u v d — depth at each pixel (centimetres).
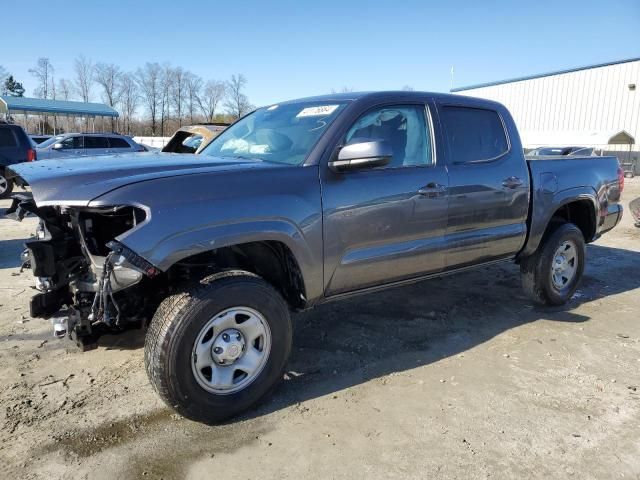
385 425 305
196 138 918
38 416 307
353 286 363
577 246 515
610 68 3725
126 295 307
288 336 322
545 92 4131
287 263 334
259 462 270
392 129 380
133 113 6625
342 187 339
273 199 308
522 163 459
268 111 434
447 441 290
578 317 493
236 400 302
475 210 418
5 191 1292
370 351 407
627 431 302
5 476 255
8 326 444
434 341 429
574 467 269
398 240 374
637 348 422
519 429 302
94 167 304
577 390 350
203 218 282
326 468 266
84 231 296
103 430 295
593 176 530
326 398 335
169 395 280
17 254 721
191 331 279
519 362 392
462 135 422
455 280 604
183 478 257
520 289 575
